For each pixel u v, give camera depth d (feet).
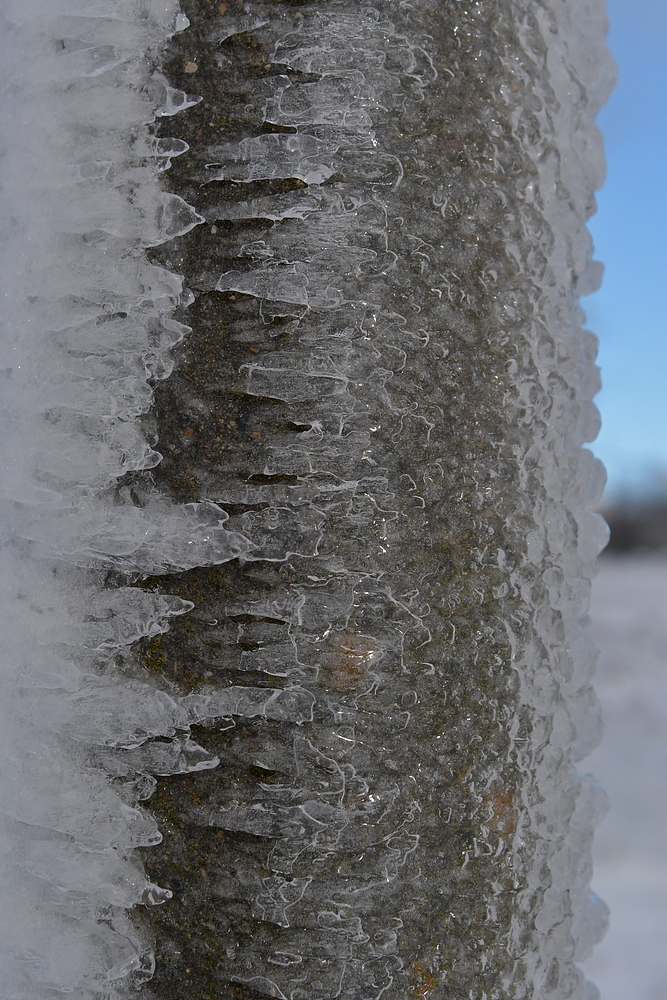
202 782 1.70
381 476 1.70
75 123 1.75
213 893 1.69
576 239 1.86
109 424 1.73
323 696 1.69
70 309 1.75
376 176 1.71
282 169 1.71
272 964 1.67
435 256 1.73
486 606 1.74
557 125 1.83
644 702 7.50
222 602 1.70
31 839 1.74
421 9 1.73
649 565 18.39
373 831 1.68
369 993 1.67
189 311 1.72
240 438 1.71
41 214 1.77
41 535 1.75
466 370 1.74
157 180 1.73
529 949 1.76
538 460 1.79
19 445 1.77
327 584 1.69
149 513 1.72
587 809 1.86
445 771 1.71
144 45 1.74
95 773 1.72
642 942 3.74
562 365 1.83
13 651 1.75
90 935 1.72
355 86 1.71
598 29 1.90
